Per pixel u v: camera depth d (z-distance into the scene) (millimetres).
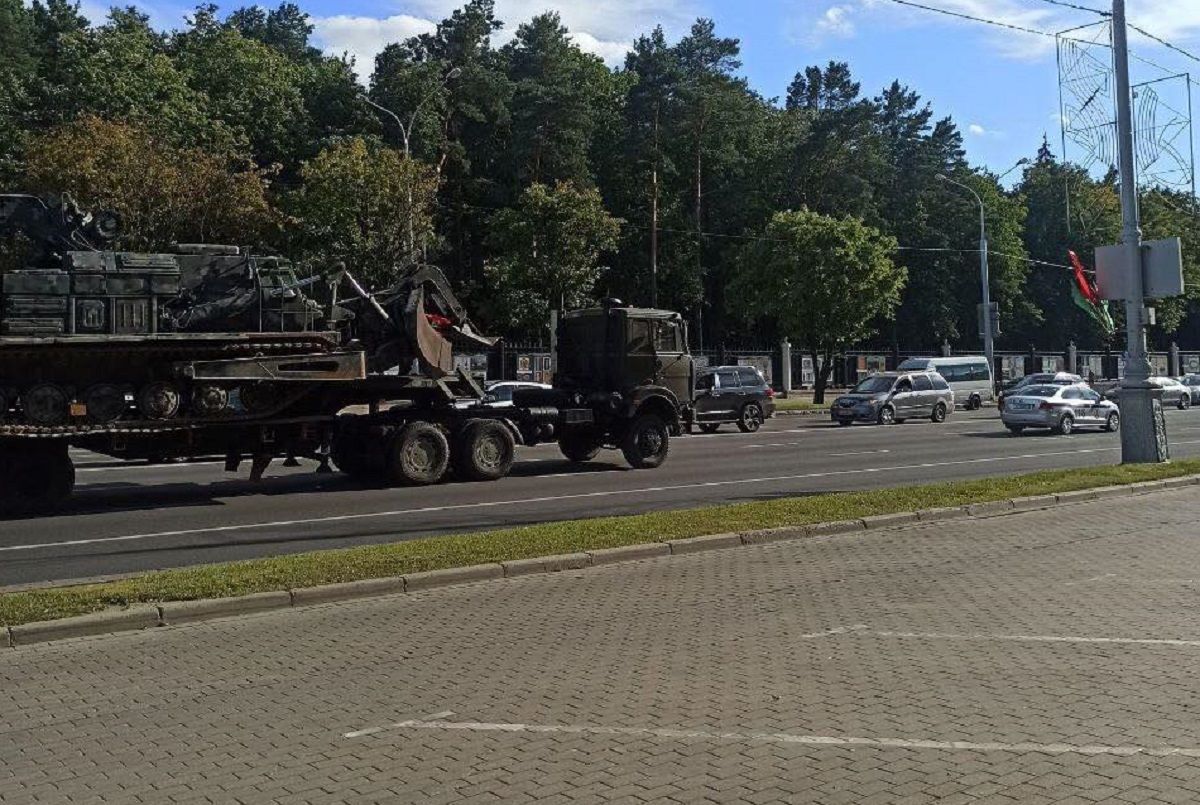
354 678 6715
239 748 5426
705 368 34281
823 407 47094
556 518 13953
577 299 46250
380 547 10703
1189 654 6875
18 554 11477
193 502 15945
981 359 52062
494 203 55531
